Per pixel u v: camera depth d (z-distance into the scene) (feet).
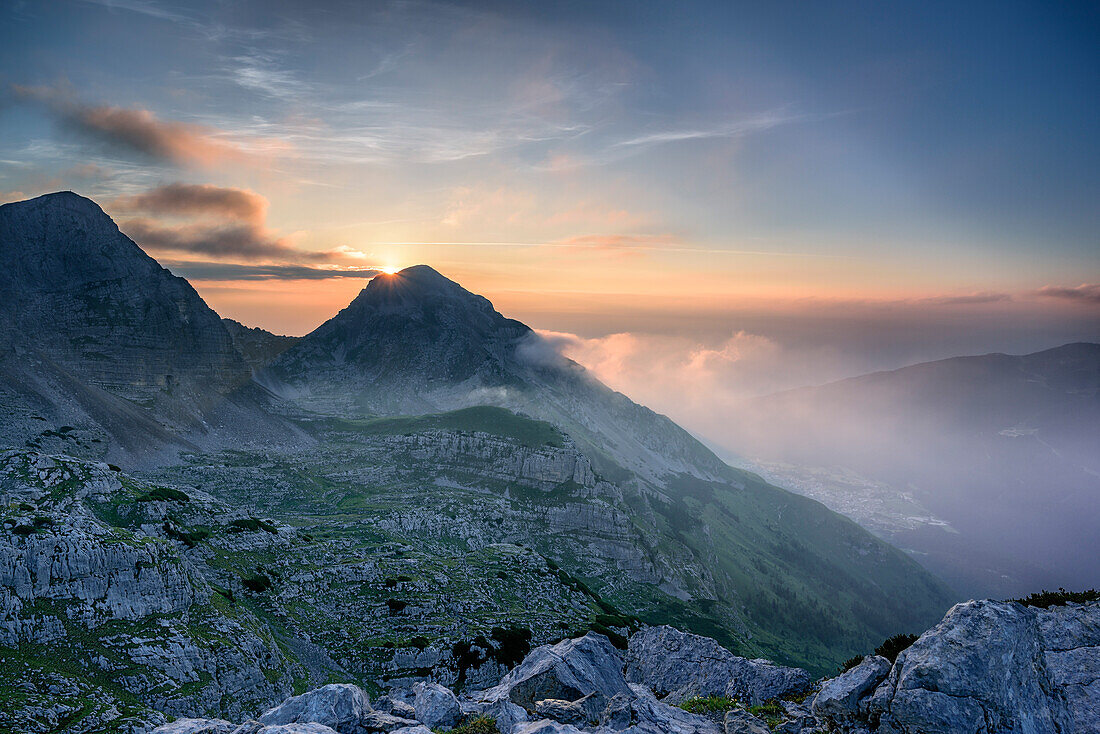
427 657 395.34
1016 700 95.50
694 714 128.77
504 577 582.35
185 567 347.36
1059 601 156.97
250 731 106.22
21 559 276.00
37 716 227.20
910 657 99.66
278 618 403.75
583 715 128.06
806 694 146.30
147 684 270.67
